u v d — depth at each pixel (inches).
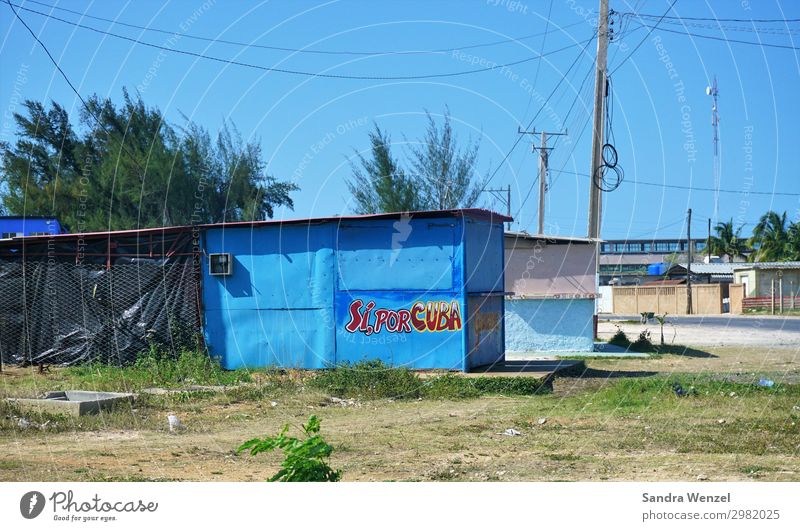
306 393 562.3
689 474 326.0
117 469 333.1
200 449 378.6
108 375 636.7
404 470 337.1
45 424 430.6
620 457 362.6
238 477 321.1
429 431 433.4
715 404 518.0
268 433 423.8
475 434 425.4
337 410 513.3
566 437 413.7
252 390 562.3
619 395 552.4
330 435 421.7
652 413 488.4
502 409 517.3
